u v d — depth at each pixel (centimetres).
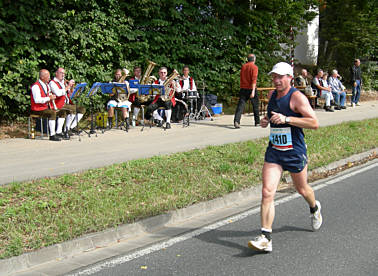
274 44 1823
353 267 407
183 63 1503
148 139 1009
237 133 1098
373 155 957
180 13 1455
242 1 1684
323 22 2564
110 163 755
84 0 1224
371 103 1984
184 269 405
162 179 665
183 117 1287
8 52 1083
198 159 780
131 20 1341
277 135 446
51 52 1162
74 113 1041
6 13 1080
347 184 716
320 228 514
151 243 472
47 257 428
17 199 551
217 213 584
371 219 545
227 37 1591
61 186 609
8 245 426
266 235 434
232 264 415
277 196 652
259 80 1661
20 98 1108
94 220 497
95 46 1260
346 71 2552
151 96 1173
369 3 2419
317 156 855
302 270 400
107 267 411
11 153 848
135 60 1374
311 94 1622
